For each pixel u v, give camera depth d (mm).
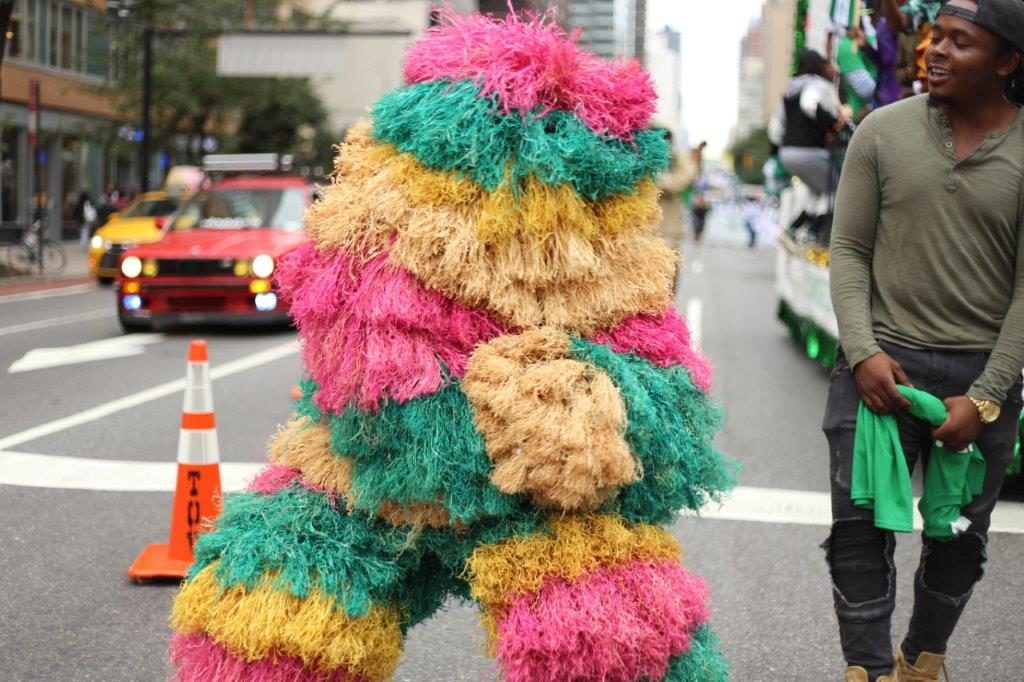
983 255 2951
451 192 2393
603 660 2391
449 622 4312
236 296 12969
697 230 36750
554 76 2412
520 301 2430
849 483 2980
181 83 31344
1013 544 5332
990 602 4566
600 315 2482
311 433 2686
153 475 6457
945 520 2967
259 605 2479
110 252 20688
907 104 3055
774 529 5539
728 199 80000
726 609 4477
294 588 2477
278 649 2490
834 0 9016
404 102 2494
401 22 51656
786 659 3988
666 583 2479
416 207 2408
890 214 3031
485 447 2379
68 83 35031
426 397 2385
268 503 2627
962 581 3117
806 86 9797
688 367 2572
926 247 2984
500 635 2465
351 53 52031
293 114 41438
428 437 2379
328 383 2484
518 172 2381
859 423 2965
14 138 33031
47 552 5066
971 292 2969
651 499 2547
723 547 5254
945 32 2910
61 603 4449
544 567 2434
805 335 11375
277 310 13078
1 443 7262
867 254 3084
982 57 2859
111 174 39438
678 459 2488
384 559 2580
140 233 20703
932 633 3201
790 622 4348
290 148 41625
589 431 2287
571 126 2422
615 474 2314
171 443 7324
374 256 2428
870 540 2992
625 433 2365
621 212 2494
